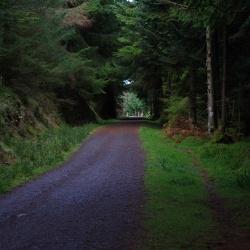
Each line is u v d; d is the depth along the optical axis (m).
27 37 17.97
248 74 18.72
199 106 25.61
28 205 8.02
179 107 24.64
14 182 10.64
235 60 18.80
